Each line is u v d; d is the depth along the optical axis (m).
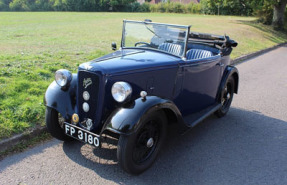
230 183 3.35
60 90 3.80
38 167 3.45
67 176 3.30
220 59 5.05
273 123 5.34
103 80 3.29
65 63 7.51
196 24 24.64
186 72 4.20
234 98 6.84
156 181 3.31
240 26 24.31
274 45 19.16
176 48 4.23
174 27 4.18
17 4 53.25
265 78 9.16
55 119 3.82
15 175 3.26
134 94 3.58
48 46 10.36
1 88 5.14
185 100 4.42
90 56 8.79
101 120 3.46
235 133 4.80
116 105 3.49
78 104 3.61
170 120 3.79
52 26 19.25
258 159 3.95
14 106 4.57
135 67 3.54
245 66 11.24
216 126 5.08
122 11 53.12
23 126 4.10
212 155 4.00
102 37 13.83
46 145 3.98
